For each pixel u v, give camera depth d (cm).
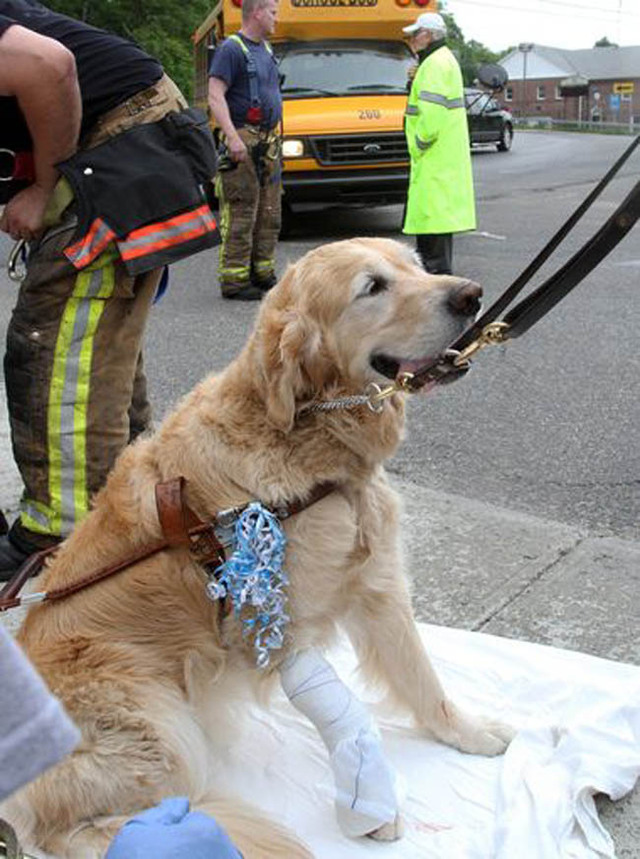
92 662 237
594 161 2181
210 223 336
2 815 228
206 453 243
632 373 596
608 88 8375
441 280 245
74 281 330
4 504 431
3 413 538
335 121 1040
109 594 243
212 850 119
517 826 229
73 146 313
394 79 1104
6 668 86
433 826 238
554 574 352
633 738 255
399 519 260
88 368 341
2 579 364
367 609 256
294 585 240
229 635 245
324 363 243
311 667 242
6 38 286
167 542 239
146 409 412
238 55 752
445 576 353
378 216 1312
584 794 234
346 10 1100
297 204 1073
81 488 351
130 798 227
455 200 822
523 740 261
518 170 2012
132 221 318
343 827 235
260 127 781
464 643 304
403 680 262
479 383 588
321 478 240
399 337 244
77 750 227
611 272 885
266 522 231
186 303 821
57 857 223
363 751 232
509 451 482
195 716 246
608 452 476
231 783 258
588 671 286
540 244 1029
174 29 3825
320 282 245
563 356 635
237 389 249
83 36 319
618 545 374
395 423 253
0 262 1004
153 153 324
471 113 2573
